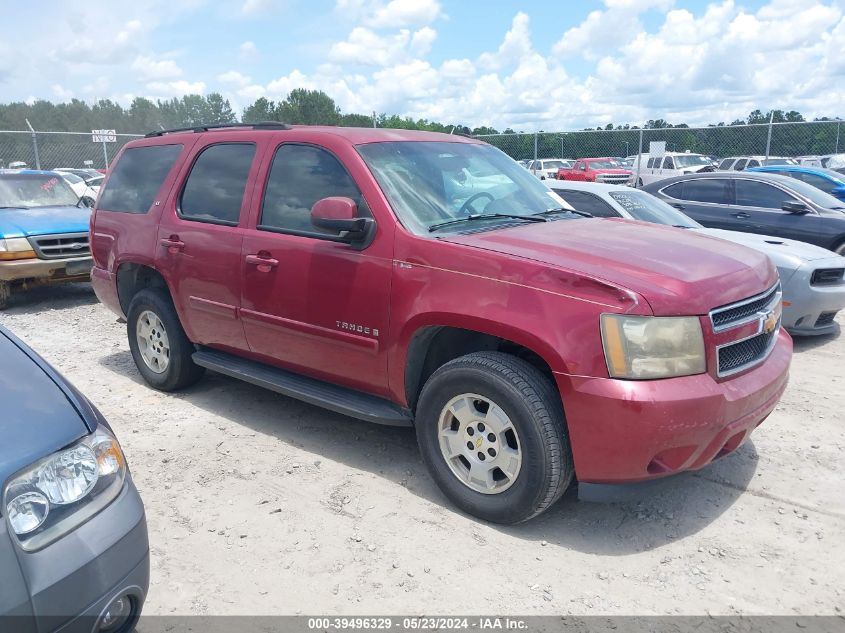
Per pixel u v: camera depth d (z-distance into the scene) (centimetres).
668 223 752
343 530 351
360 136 428
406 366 377
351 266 388
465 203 418
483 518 355
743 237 750
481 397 344
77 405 248
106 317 832
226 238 457
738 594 301
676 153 2342
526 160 2533
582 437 315
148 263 515
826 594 301
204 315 484
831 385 568
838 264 693
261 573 316
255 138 466
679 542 341
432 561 324
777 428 477
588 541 342
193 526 355
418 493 388
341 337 398
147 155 550
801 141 2072
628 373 306
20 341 281
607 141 2423
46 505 216
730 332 330
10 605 201
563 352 314
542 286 324
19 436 223
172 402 528
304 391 429
